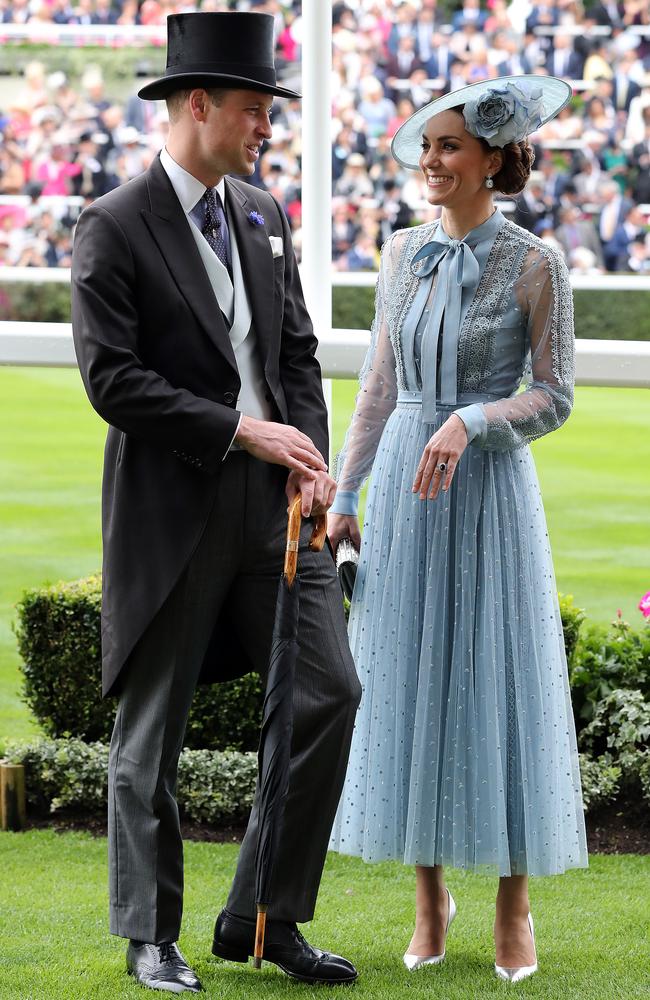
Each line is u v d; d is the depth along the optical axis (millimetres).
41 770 6652
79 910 5301
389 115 25203
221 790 6488
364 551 4867
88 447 19703
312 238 7051
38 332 6992
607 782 6473
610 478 17938
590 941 5000
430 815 4613
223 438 4320
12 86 25766
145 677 4512
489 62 25531
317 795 4484
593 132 24859
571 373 4648
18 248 25375
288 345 4785
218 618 4711
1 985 4434
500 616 4633
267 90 4355
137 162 25578
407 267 4828
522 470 4742
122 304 4344
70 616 6875
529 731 4652
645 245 24531
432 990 4430
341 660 4520
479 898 5535
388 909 5426
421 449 4719
